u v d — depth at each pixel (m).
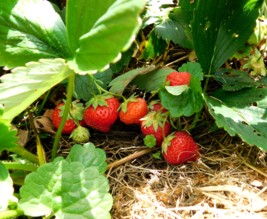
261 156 0.29
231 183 0.27
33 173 0.24
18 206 0.23
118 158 0.29
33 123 0.30
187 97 0.27
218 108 0.27
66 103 0.26
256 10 0.29
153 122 0.28
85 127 0.31
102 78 0.31
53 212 0.23
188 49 0.34
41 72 0.20
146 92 0.30
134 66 0.34
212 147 0.30
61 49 0.25
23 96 0.22
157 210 0.26
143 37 0.33
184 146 0.27
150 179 0.28
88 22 0.22
